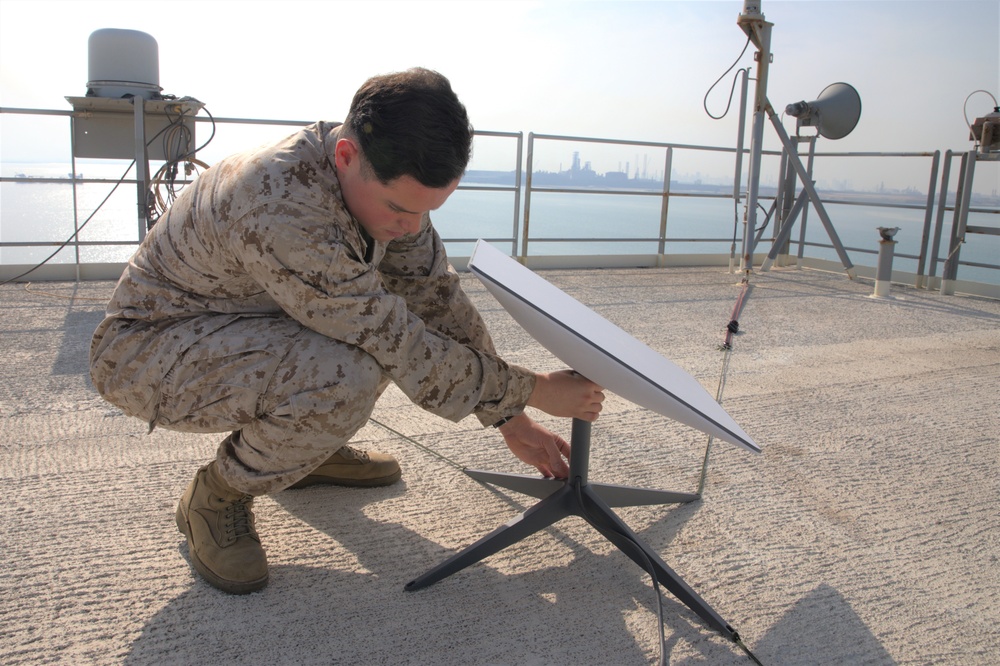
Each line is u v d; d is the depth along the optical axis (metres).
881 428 2.57
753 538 1.77
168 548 1.61
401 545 1.67
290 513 1.79
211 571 1.46
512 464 2.14
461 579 1.54
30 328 3.60
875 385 3.09
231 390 1.34
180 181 5.04
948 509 1.97
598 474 2.11
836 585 1.59
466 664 1.27
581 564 1.62
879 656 1.35
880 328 4.36
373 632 1.35
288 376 1.32
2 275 5.03
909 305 5.24
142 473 1.97
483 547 1.55
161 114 4.94
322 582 1.51
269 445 1.37
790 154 6.28
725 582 1.58
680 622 1.43
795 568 1.65
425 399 1.37
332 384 1.32
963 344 3.96
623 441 2.37
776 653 1.35
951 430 2.57
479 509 1.85
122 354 1.41
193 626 1.35
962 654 1.37
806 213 7.10
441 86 1.14
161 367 1.38
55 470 1.97
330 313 1.27
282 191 1.22
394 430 2.36
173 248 1.36
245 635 1.33
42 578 1.48
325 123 1.35
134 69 4.83
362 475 1.94
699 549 1.71
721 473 2.15
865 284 6.23
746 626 1.43
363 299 1.28
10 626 1.33
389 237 1.35
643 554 1.48
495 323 4.12
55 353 3.14
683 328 4.16
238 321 1.39
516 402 1.46
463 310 1.75
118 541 1.63
